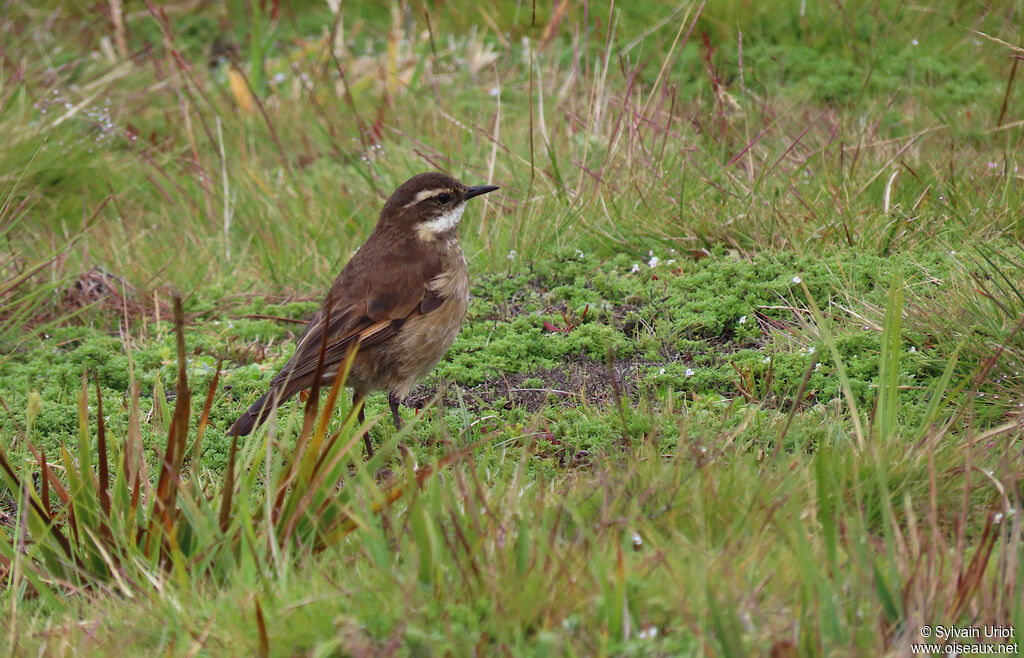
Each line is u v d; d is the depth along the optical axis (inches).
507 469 345.4
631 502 294.2
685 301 466.3
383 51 799.1
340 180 624.7
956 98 639.8
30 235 599.5
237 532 298.7
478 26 792.9
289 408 408.2
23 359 476.4
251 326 497.4
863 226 492.1
